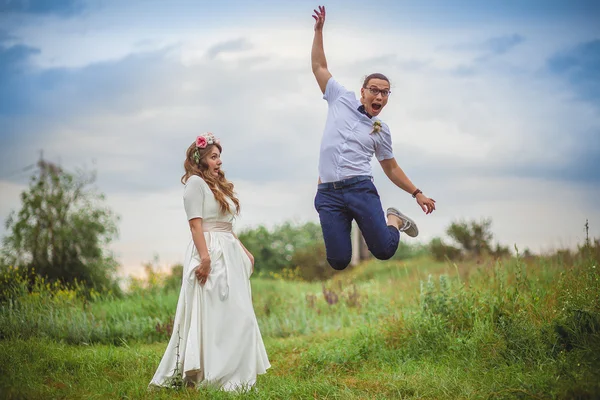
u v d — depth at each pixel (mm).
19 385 4898
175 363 5207
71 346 7699
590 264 7215
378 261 19922
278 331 9484
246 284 5508
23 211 12445
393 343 6848
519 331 5844
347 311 10148
